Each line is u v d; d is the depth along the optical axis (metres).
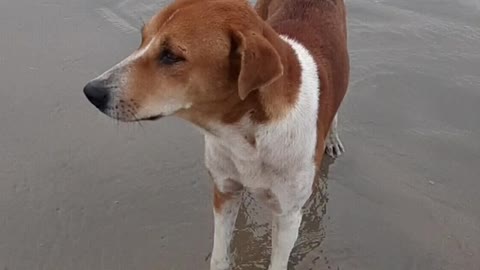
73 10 1.54
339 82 0.98
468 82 1.37
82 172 1.14
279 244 0.94
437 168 1.18
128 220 1.07
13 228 1.04
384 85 1.36
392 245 1.04
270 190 0.87
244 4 0.77
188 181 1.13
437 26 1.55
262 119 0.80
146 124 1.23
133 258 1.01
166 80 0.75
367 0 1.63
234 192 0.92
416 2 1.63
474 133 1.25
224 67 0.75
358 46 1.47
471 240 1.05
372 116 1.29
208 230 1.05
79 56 1.39
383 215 1.09
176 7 0.76
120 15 1.53
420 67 1.41
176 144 1.20
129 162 1.16
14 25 1.47
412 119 1.28
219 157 0.87
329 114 0.92
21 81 1.32
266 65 0.73
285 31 0.96
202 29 0.74
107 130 1.22
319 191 1.13
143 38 0.77
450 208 1.10
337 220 1.08
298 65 0.85
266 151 0.82
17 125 1.22
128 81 0.74
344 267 1.02
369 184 1.14
